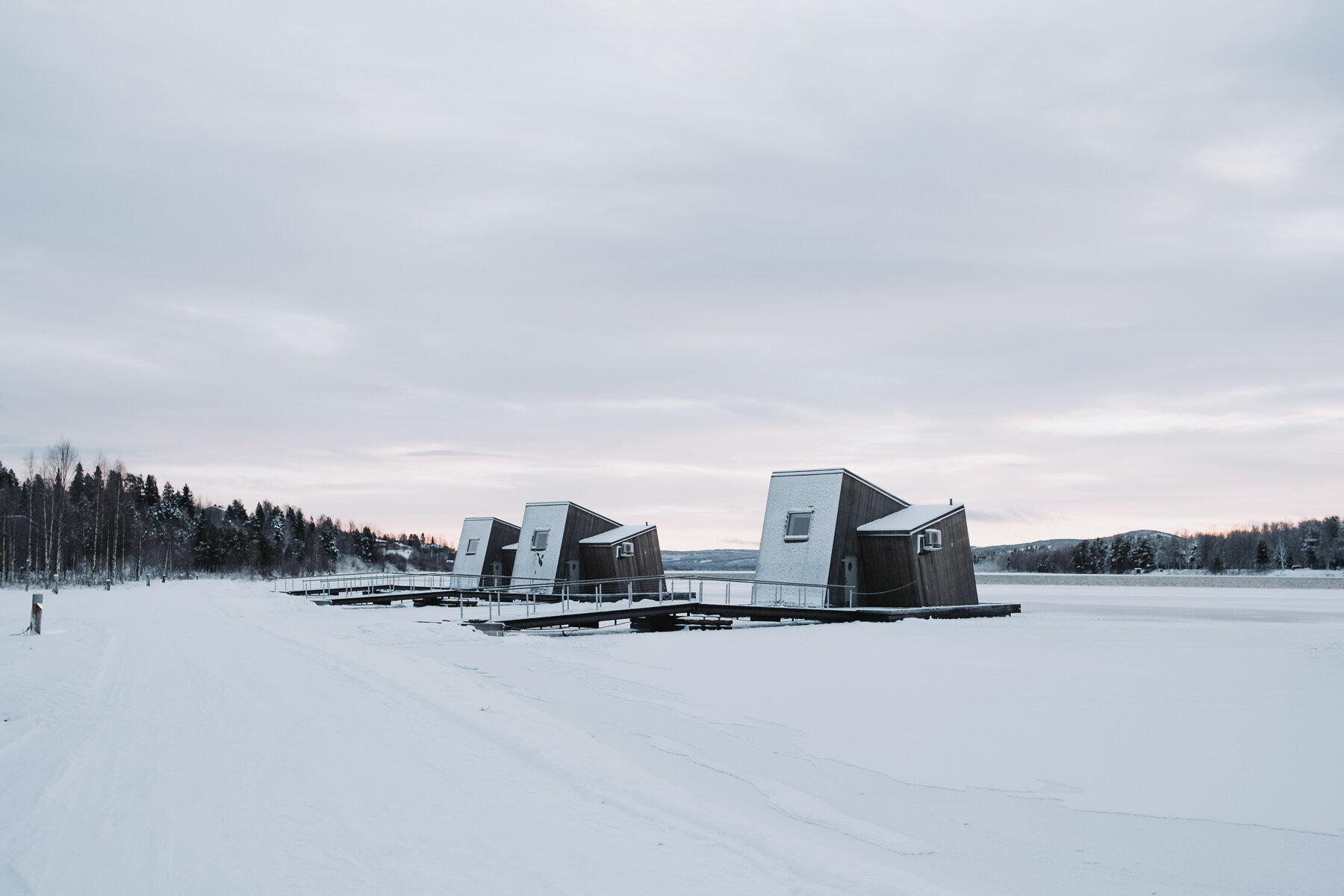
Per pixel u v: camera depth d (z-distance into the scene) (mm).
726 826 7027
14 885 5652
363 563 155875
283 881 5703
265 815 7211
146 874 5855
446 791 8039
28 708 12258
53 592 54312
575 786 8273
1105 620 31766
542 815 7336
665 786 8203
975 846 7473
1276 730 11711
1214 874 6863
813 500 34469
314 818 7145
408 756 9414
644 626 33094
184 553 101625
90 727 10883
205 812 7285
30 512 73188
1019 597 54844
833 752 10875
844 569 33688
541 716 11766
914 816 8328
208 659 18109
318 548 135000
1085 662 18766
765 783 9312
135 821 7059
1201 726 12062
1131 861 7121
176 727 10891
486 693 13758
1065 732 11828
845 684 16250
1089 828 7973
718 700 14680
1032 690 15172
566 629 32156
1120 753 10680
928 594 33406
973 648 21766
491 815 7312
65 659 17984
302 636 23219
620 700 14578
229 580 90500
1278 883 6711
